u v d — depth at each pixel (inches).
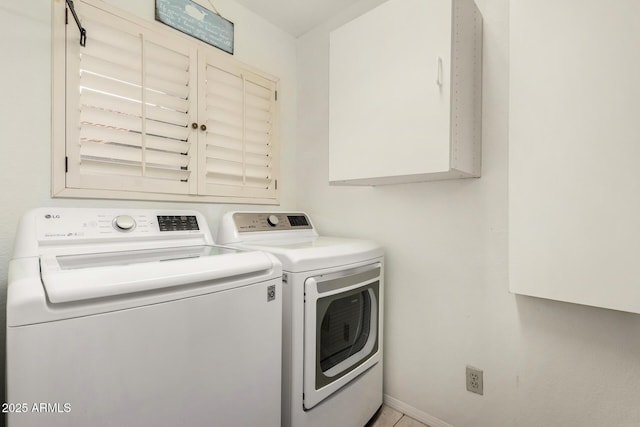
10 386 21.8
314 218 81.3
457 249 56.3
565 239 40.3
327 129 78.2
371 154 51.8
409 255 62.8
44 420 22.9
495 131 51.6
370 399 58.6
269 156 78.0
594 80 37.9
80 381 24.5
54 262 33.3
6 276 42.5
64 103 46.9
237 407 35.6
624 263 36.2
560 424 45.9
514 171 44.3
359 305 57.7
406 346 63.2
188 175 61.2
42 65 45.3
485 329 53.2
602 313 42.8
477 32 51.1
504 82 50.6
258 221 63.7
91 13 49.1
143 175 54.7
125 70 52.8
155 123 56.4
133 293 27.6
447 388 57.6
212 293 33.2
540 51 41.8
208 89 64.9
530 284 43.1
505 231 50.9
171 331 29.8
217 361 33.6
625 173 36.1
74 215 41.9
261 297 38.6
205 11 64.3
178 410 30.2
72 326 24.2
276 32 79.8
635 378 40.5
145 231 46.8
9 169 43.0
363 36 52.8
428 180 58.5
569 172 39.8
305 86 83.5
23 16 43.8
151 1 56.2
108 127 51.0
